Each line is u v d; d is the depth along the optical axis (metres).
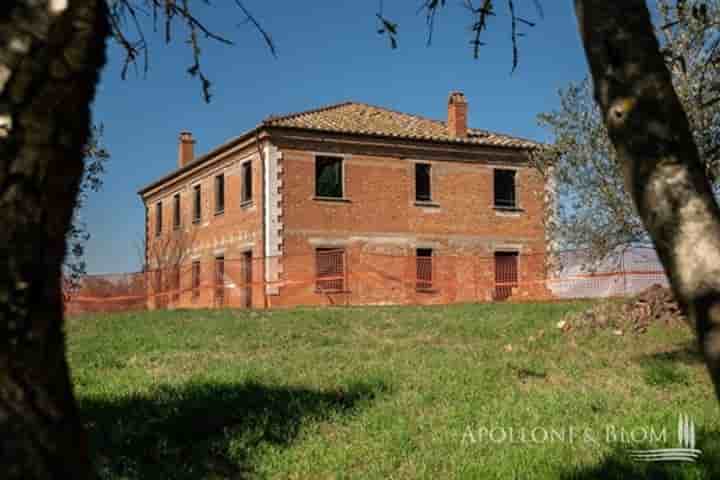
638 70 1.76
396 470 5.44
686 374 8.51
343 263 26.77
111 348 11.38
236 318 16.25
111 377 8.77
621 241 15.64
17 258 1.38
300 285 26.02
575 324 12.75
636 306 12.91
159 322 15.59
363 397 7.51
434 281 28.19
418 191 28.78
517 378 8.71
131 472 5.32
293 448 5.95
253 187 27.28
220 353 11.07
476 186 29.44
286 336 12.95
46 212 1.42
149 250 39.41
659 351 10.46
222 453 5.88
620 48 1.79
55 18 1.44
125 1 3.12
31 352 1.39
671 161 1.69
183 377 8.52
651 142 1.71
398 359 10.12
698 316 1.59
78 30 1.48
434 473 5.34
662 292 13.06
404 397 7.57
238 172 28.83
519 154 30.27
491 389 8.01
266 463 5.66
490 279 29.19
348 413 6.90
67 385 1.47
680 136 1.72
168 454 5.86
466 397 7.58
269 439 6.20
